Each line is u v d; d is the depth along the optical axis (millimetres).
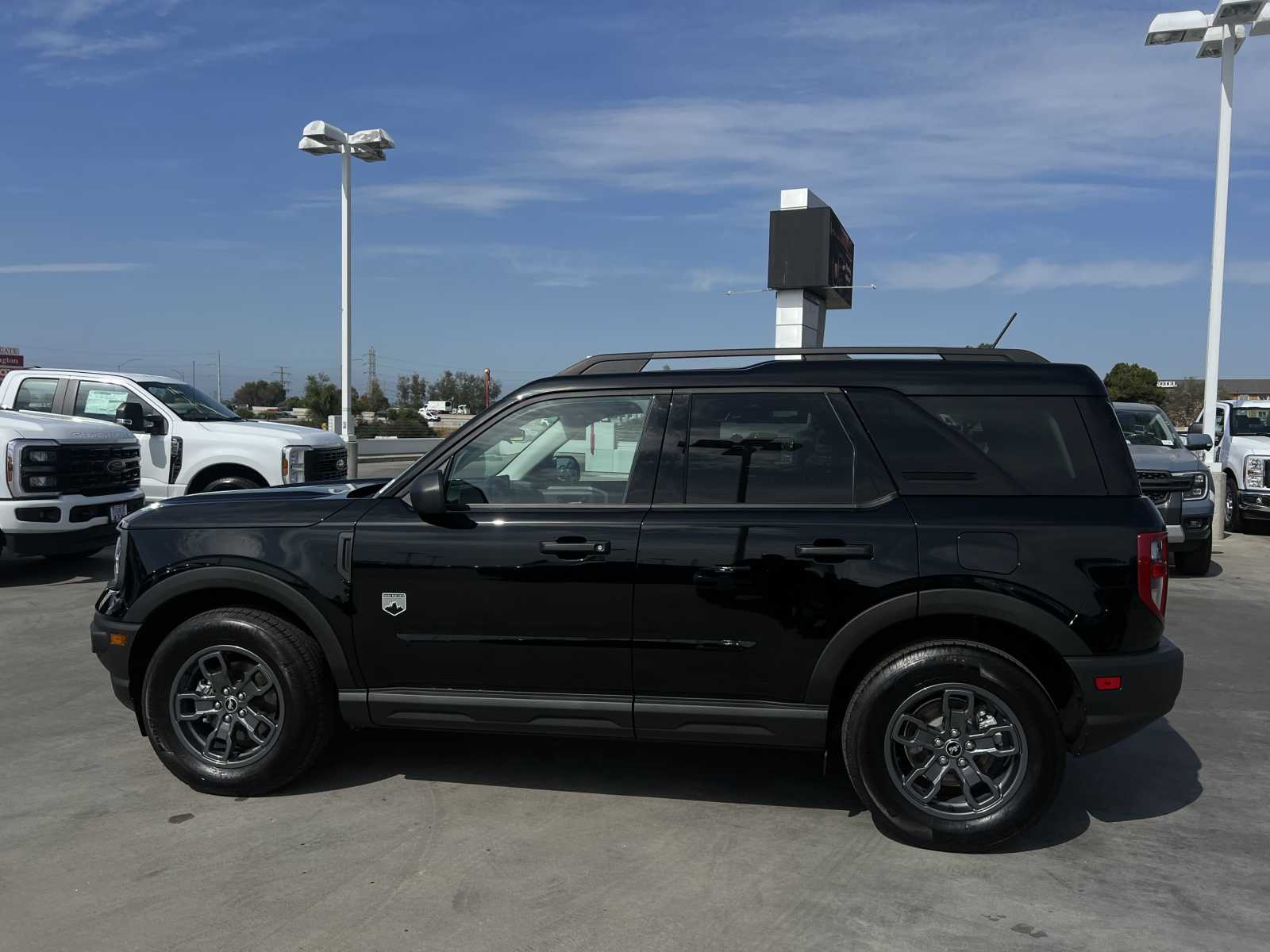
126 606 4215
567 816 3996
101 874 3449
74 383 11039
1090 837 3836
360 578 3998
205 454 10586
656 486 3910
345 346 20312
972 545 3588
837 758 4648
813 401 3875
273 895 3303
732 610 3719
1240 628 7754
